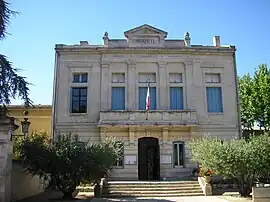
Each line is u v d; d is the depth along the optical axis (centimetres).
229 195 1923
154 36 2769
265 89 3600
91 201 1673
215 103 2723
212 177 2280
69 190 1761
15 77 1509
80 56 2714
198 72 2734
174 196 1945
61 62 2702
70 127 2598
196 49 2739
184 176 2520
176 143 2592
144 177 2591
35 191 2077
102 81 2680
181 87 2723
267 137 1750
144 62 2720
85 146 1789
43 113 3014
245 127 3738
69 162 1667
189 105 2672
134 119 2556
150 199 1780
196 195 1986
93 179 1756
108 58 2711
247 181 1786
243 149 1705
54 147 1720
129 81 2684
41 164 1664
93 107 2634
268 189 1520
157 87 2691
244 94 3750
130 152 2539
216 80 2766
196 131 2616
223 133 2647
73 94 2680
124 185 2106
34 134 2519
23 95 1537
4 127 1455
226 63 2773
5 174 1417
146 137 2611
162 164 2533
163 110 2594
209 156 1769
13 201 1639
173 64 2741
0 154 1432
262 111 3594
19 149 1786
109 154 1795
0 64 1474
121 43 2756
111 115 2562
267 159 1681
